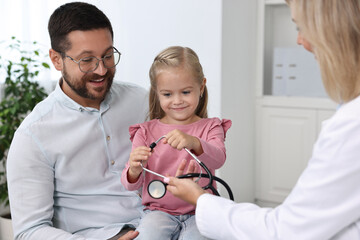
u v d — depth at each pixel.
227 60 2.53
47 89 2.77
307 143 2.76
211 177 1.20
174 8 2.58
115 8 2.77
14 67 2.69
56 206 1.50
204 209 1.01
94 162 1.48
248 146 2.88
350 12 0.85
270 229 0.92
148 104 1.66
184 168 1.33
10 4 2.69
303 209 0.87
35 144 1.39
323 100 2.67
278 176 2.89
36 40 2.78
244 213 0.97
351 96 0.88
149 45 2.71
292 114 2.79
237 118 2.71
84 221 1.48
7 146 2.39
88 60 1.36
